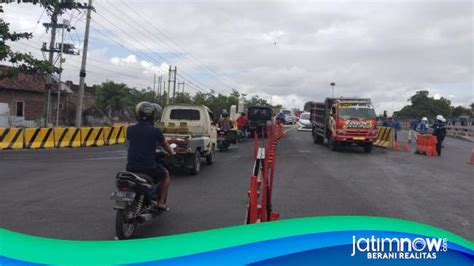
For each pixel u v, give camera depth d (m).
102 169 14.30
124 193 6.07
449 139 40.97
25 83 46.22
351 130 23.28
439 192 11.23
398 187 11.88
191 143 12.88
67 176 12.64
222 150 22.64
